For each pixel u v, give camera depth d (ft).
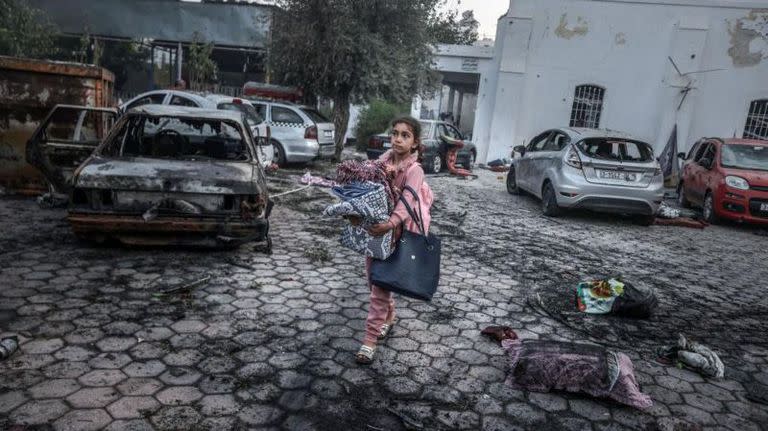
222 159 18.84
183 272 15.96
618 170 28.99
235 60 70.49
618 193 28.91
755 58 53.72
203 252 18.04
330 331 12.79
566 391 10.69
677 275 20.71
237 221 16.66
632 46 56.54
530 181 34.83
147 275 15.46
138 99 38.27
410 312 14.49
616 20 56.49
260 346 11.74
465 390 10.56
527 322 14.43
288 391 10.02
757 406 10.82
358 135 65.10
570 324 14.38
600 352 10.94
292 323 13.08
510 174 39.91
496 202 35.29
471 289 16.87
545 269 19.84
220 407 9.32
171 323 12.50
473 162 57.98
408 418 9.37
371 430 9.02
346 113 49.85
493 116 60.44
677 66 54.60
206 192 16.44
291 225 23.43
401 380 10.77
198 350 11.32
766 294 18.98
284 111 42.06
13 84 23.82
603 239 26.43
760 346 14.06
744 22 53.31
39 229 19.15
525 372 10.74
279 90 48.67
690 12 54.29
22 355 10.53
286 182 35.17
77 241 18.02
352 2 45.39
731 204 33.06
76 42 61.31
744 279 20.95
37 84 24.08
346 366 11.15
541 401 10.36
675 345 12.82
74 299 13.39
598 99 58.95
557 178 29.73
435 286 10.53
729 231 32.35
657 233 29.48
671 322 15.34
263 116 41.68
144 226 16.08
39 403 8.98
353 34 45.60
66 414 8.74
